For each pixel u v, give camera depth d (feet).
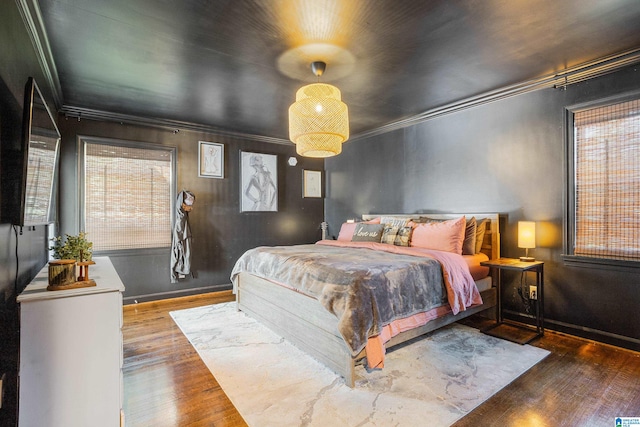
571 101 9.91
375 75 9.93
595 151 9.47
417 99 12.11
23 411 4.83
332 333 7.50
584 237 9.66
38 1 6.15
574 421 5.88
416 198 14.67
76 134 12.60
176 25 7.09
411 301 8.17
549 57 8.80
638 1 6.40
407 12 6.69
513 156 11.27
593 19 7.03
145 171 14.07
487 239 11.62
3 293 4.70
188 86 10.58
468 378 7.41
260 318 10.98
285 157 18.51
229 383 7.30
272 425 5.84
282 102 12.21
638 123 8.71
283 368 7.98
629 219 8.85
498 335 9.95
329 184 19.76
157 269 14.28
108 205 13.21
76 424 5.11
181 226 14.40
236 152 16.75
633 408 6.26
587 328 9.53
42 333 4.91
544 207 10.48
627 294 8.81
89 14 6.62
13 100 5.29
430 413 6.12
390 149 15.96
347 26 7.20
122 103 12.10
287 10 6.59
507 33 7.57
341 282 7.57
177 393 6.93
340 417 6.02
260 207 17.35
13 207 5.21
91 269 7.69
